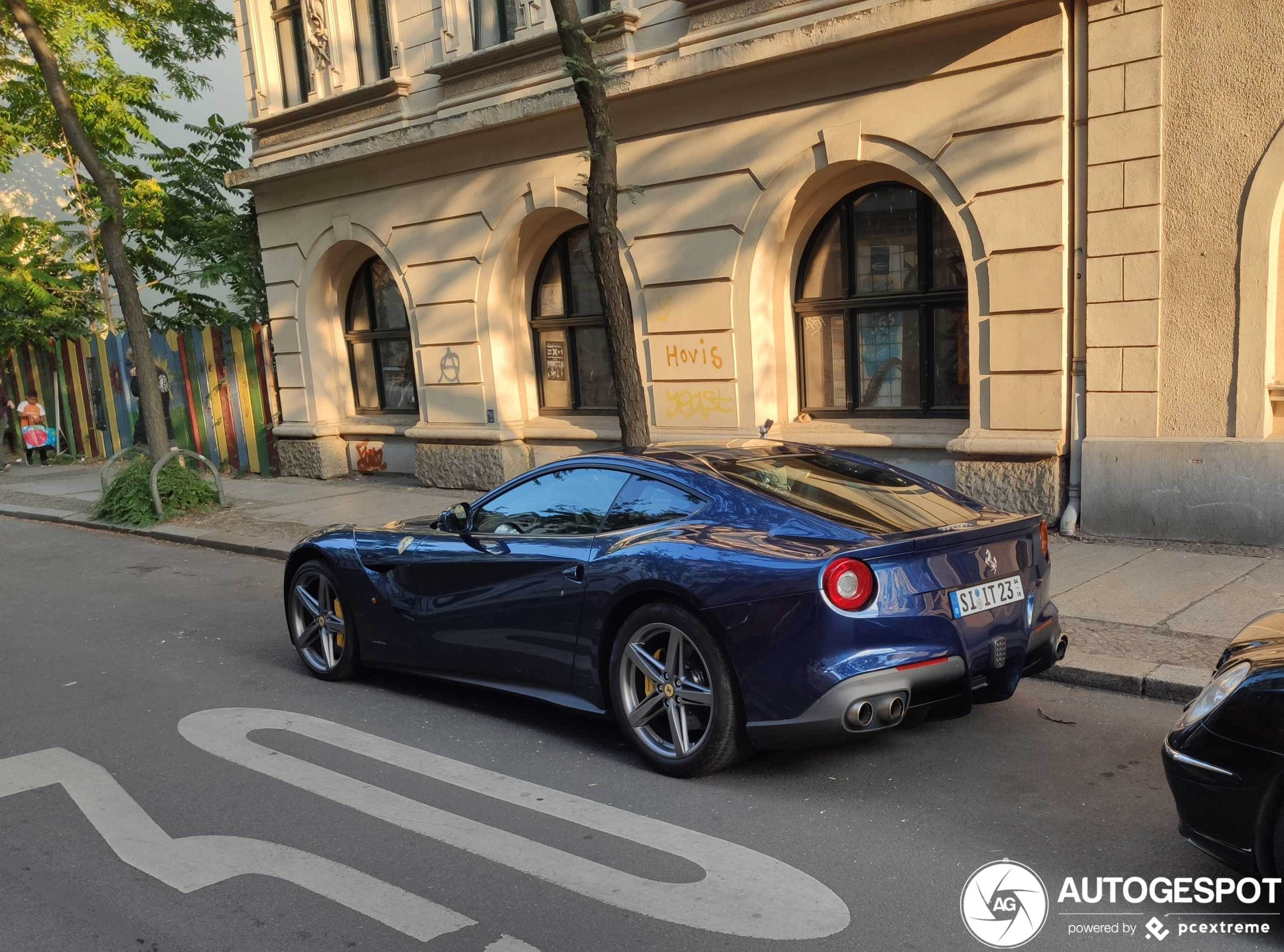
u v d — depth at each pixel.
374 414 14.70
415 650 5.32
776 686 3.79
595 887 3.30
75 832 3.90
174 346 16.67
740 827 3.69
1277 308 7.26
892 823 3.67
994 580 4.03
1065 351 8.09
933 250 9.12
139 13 16.62
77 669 6.38
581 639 4.48
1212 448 7.39
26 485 16.56
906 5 8.05
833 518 4.08
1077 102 7.80
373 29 13.09
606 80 7.16
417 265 12.75
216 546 10.64
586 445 11.84
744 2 9.33
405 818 3.90
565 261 12.02
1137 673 4.92
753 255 9.64
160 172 19.48
